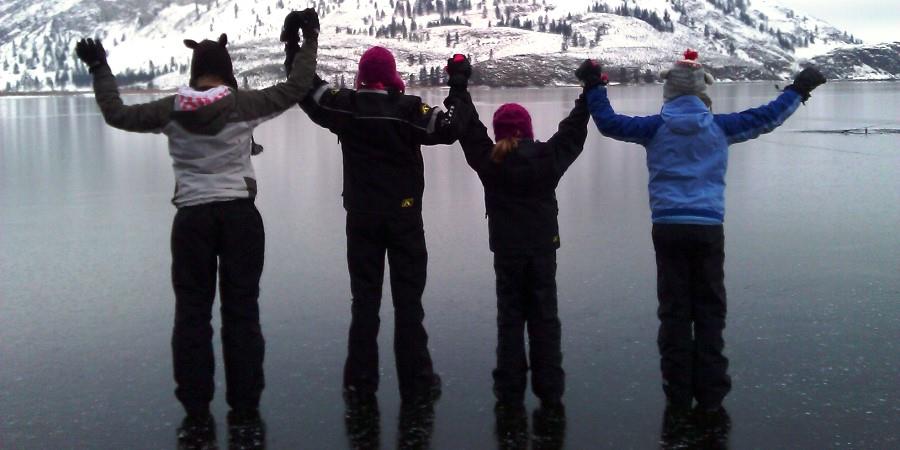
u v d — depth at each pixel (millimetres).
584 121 5426
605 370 5816
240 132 5184
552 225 5348
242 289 5230
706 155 5230
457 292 7715
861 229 10305
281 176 17906
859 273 8070
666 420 5121
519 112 5363
